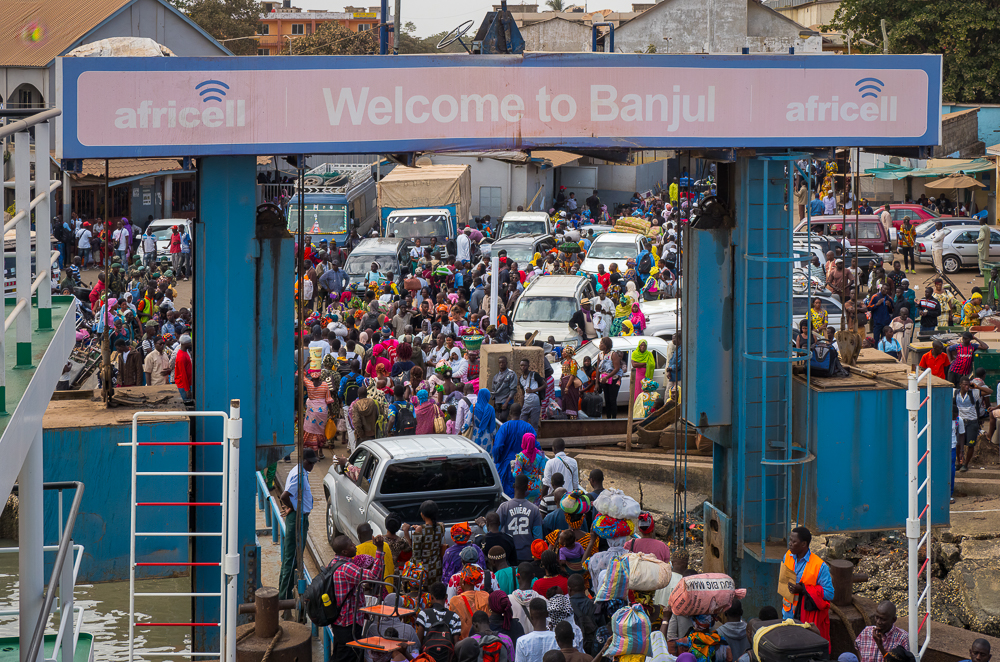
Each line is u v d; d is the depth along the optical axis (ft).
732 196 42.14
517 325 92.58
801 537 34.58
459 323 89.66
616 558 36.04
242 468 39.04
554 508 44.04
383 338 86.17
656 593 37.99
